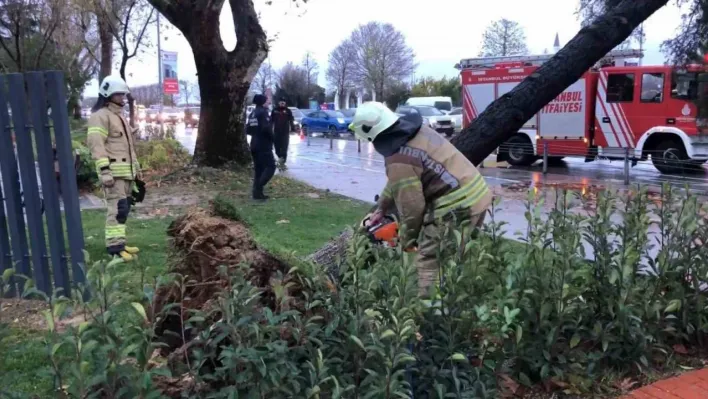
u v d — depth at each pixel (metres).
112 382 2.31
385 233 3.66
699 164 16.75
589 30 4.93
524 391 3.56
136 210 9.98
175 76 53.97
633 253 3.78
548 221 3.90
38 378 3.47
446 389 3.11
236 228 3.50
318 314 3.00
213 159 15.14
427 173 3.70
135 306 2.52
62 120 4.79
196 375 2.60
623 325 3.71
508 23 52.53
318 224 8.80
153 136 24.11
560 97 18.36
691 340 4.21
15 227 5.06
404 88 63.81
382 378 2.56
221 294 2.78
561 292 3.53
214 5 14.12
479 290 3.37
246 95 15.27
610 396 3.58
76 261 4.90
